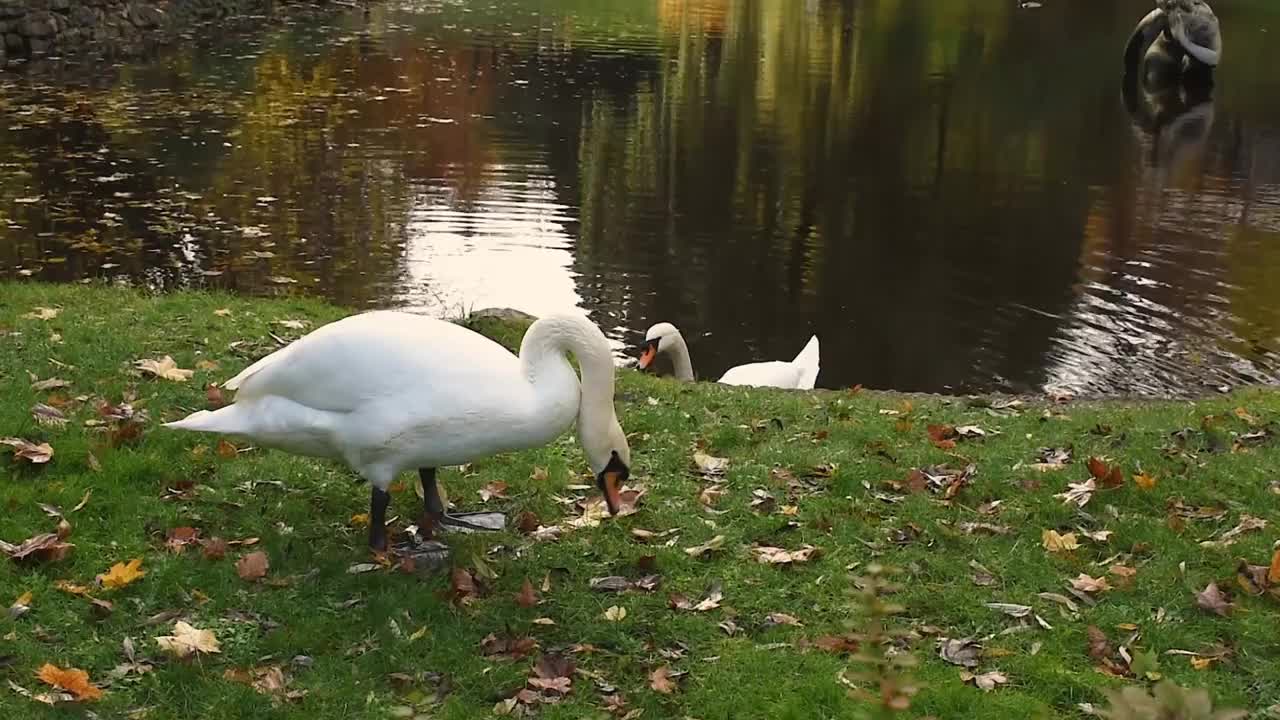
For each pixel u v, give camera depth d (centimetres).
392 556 358
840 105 1420
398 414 336
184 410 430
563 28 1950
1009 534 380
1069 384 636
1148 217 979
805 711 309
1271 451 436
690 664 325
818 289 782
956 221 955
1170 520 385
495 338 564
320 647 326
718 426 447
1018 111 1427
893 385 642
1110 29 2161
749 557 366
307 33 1750
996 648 331
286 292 700
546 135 1179
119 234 786
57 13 1513
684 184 1028
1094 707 310
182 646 319
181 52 1523
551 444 428
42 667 311
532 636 332
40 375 443
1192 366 662
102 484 378
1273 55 1909
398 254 788
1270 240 913
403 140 1113
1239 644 335
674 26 2062
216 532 366
